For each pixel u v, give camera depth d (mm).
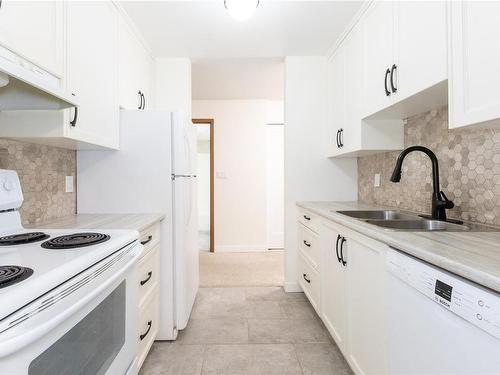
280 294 2715
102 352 964
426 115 1793
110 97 1774
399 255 993
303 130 2809
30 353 604
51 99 1155
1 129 1273
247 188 4355
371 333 1248
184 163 1959
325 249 1889
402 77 1505
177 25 2186
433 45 1255
